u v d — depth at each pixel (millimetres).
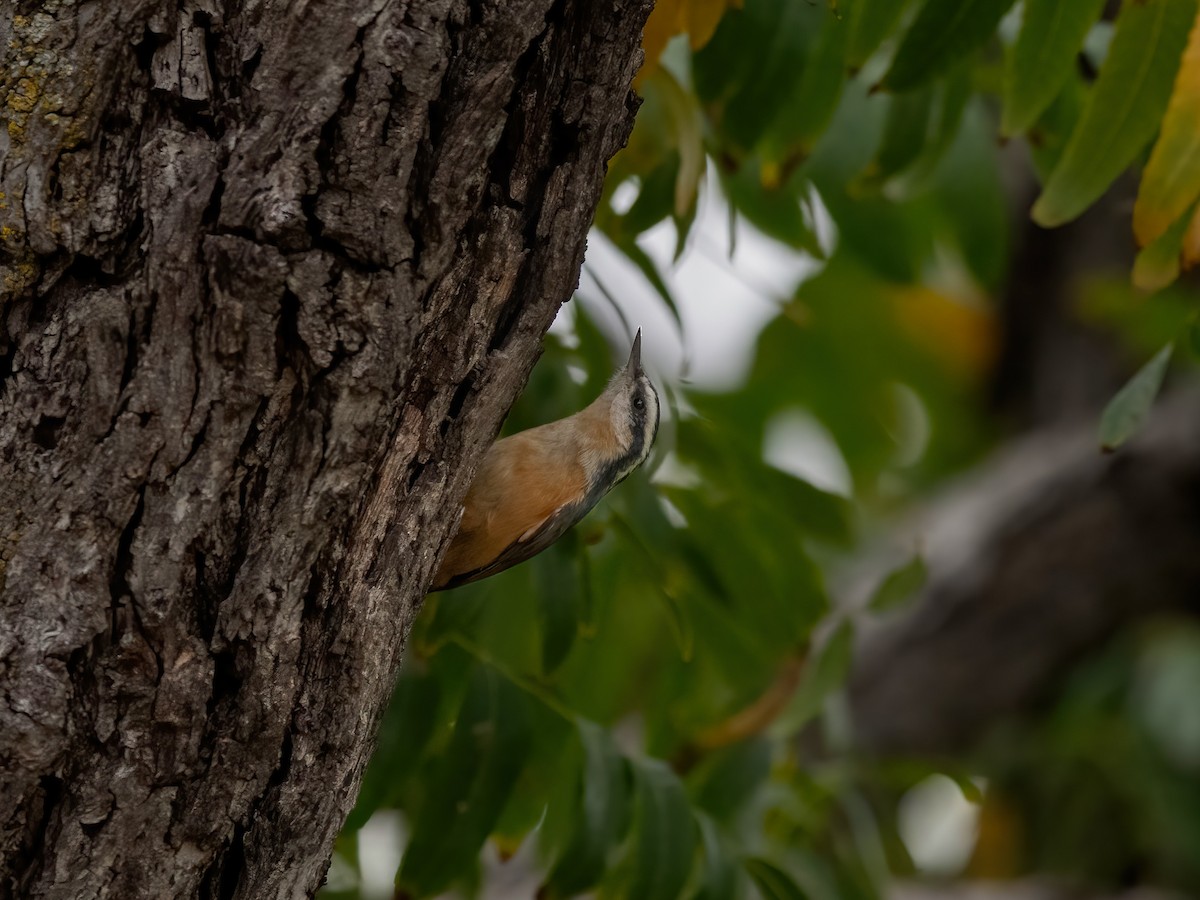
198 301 4863
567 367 9180
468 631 8445
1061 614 15109
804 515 9367
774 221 10297
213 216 4902
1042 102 7316
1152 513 14953
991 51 10000
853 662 14945
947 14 7211
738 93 8000
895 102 8766
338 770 5258
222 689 4992
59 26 4957
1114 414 7359
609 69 5637
